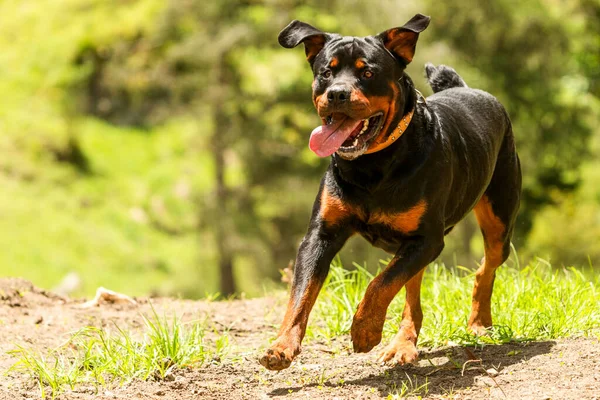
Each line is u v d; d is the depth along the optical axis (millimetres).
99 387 4449
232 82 21688
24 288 6746
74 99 25062
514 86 22312
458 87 5688
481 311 5281
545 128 22719
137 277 20234
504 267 6273
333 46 4539
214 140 21281
